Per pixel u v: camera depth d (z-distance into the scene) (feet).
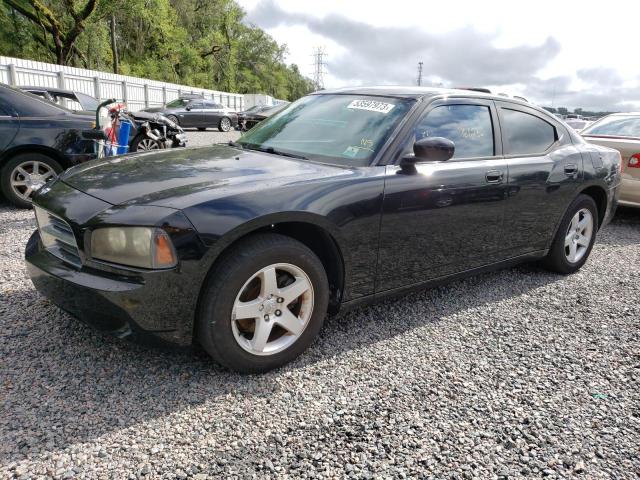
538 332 11.00
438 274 11.00
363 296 9.75
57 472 6.08
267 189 8.18
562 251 14.28
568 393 8.61
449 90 11.67
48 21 90.53
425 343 10.14
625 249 18.67
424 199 10.00
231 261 7.72
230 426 7.18
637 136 23.25
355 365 9.09
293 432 7.14
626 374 9.37
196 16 173.27
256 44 234.17
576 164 13.80
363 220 9.12
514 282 14.20
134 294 7.22
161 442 6.75
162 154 10.66
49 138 18.80
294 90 339.16
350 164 9.71
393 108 10.68
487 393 8.46
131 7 110.01
